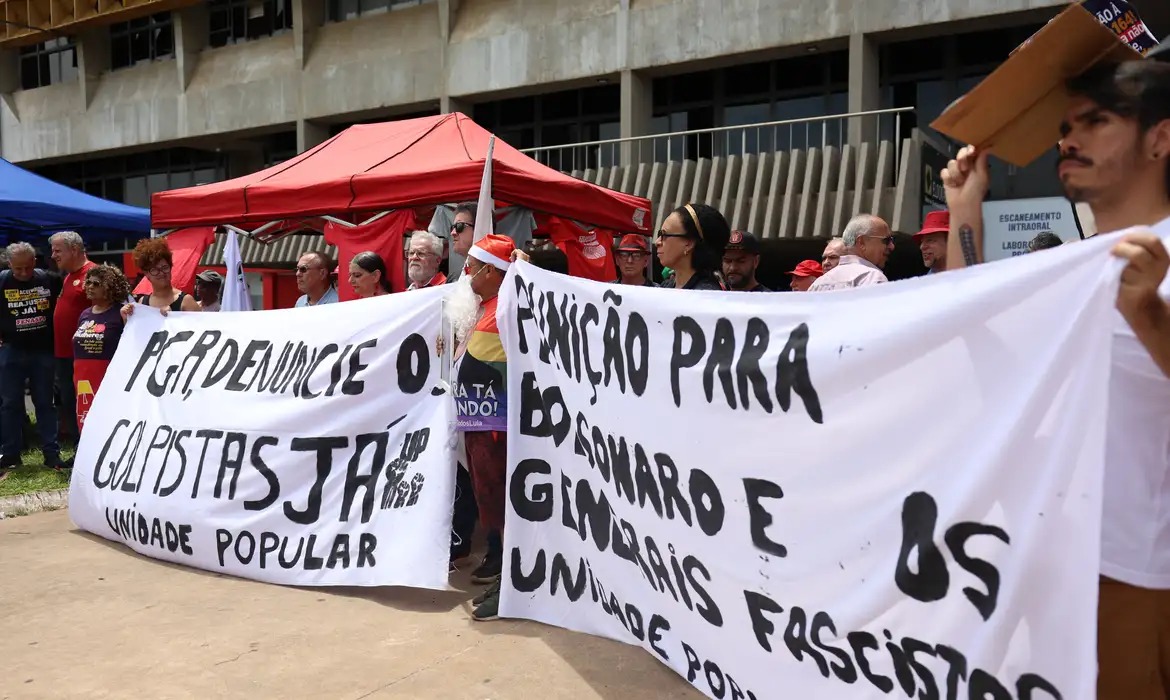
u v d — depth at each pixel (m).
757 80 15.12
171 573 4.28
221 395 4.50
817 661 2.18
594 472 3.17
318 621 3.55
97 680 3.01
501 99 16.80
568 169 16.94
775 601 2.32
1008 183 11.77
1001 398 1.72
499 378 3.72
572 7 15.23
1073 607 1.55
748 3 13.59
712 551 2.56
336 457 4.06
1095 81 1.58
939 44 13.52
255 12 19.06
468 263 3.94
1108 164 1.56
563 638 3.28
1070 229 10.02
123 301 6.16
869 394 2.04
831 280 4.37
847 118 13.55
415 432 3.89
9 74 22.66
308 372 4.24
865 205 11.47
